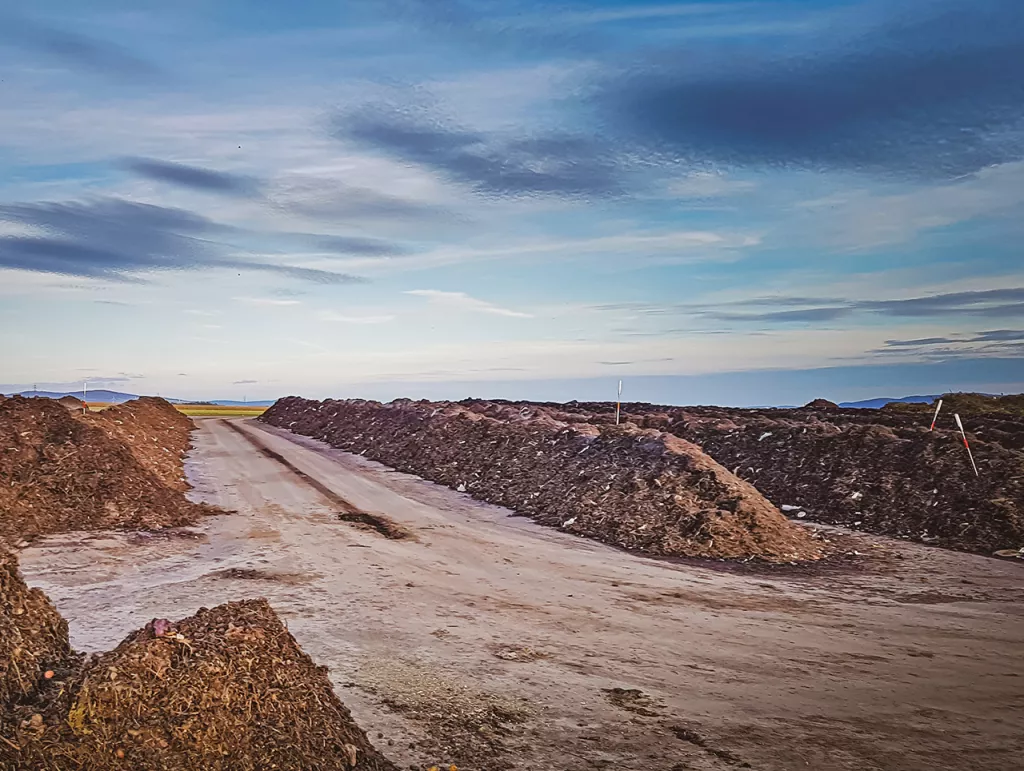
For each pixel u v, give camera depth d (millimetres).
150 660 5066
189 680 5027
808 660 8445
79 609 9719
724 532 14484
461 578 12023
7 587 6426
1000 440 20500
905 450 19031
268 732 5031
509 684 7578
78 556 12609
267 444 35500
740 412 38906
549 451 22688
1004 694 7527
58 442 17453
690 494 16266
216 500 19078
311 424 44750
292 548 13930
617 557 13797
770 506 15820
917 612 10484
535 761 5953
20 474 15797
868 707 7156
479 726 6562
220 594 10672
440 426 29328
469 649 8625
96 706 4738
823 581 12242
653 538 14750
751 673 8016
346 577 11906
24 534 13648
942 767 5961
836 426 23469
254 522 16375
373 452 30906
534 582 11867
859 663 8375
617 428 22031
